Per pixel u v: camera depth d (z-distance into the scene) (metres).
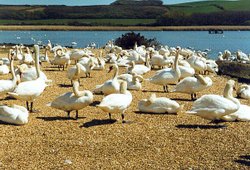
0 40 100.12
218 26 179.50
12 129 16.19
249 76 31.38
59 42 96.06
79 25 185.75
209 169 12.60
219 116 16.41
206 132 16.06
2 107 16.98
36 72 22.69
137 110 19.30
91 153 13.86
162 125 16.95
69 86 25.70
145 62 36.66
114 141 15.02
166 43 91.44
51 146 14.48
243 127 16.70
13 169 12.52
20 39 106.88
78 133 15.84
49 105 17.62
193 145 14.66
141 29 170.12
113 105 16.67
